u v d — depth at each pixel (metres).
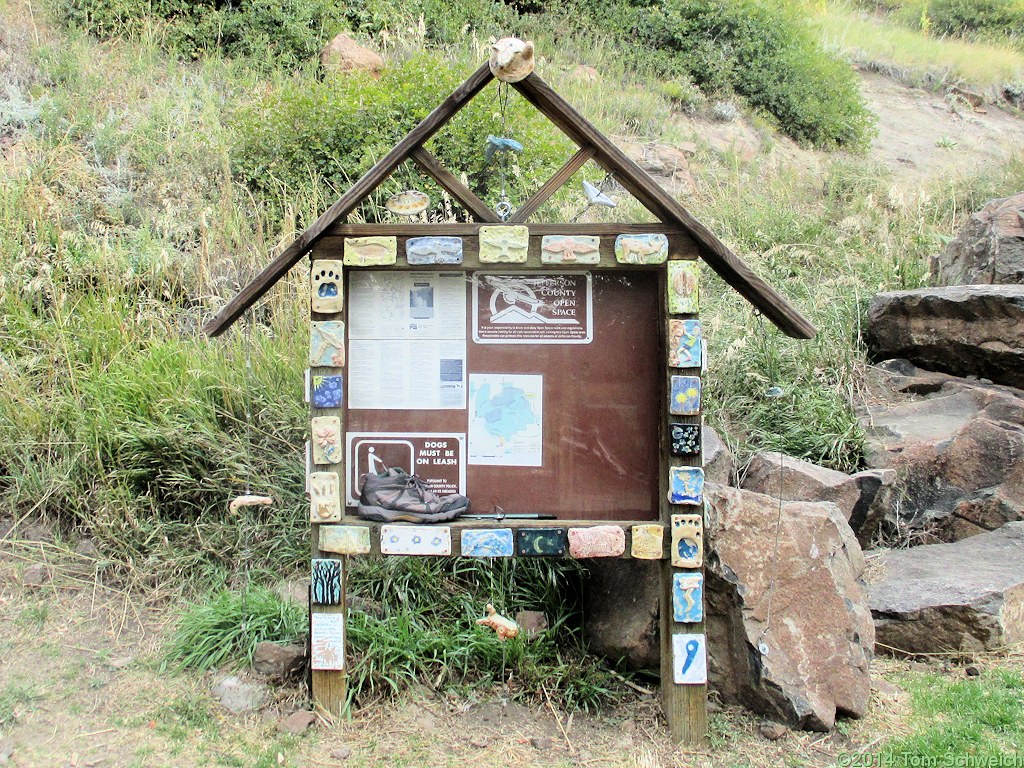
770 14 13.48
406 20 11.61
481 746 3.58
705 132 11.81
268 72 10.40
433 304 3.64
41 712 3.68
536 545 3.52
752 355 6.70
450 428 3.64
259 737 3.57
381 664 3.89
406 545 3.53
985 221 8.15
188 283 6.65
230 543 4.84
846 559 4.18
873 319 7.21
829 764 3.48
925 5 20.50
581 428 3.65
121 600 4.55
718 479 5.36
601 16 13.39
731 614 3.88
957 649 4.39
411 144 3.46
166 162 8.01
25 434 5.18
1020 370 6.62
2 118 8.23
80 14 10.34
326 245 3.55
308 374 3.57
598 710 3.85
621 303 3.64
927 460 5.86
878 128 14.26
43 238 6.55
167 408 5.16
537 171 7.79
